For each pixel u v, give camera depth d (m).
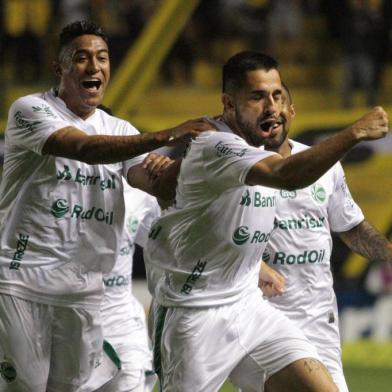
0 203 16.39
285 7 45.19
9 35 42.62
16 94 42.31
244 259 15.44
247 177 13.97
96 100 16.36
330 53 45.22
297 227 17.45
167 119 39.75
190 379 15.30
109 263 16.66
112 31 41.88
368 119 13.12
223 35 45.09
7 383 16.44
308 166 13.16
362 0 41.59
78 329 16.48
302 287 17.55
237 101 15.14
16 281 16.16
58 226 16.11
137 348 18.53
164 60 44.31
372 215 36.50
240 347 15.30
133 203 19.05
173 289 15.52
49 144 15.21
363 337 35.56
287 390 15.06
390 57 42.38
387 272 35.72
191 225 15.20
